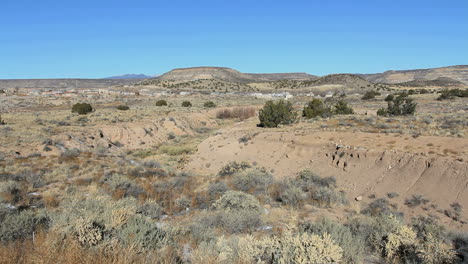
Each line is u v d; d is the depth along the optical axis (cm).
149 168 2327
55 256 582
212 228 1067
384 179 1766
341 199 1598
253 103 8344
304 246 706
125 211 885
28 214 886
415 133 2305
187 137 4450
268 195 1627
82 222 738
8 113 5581
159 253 704
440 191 1494
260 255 718
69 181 1717
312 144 2492
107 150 3203
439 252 828
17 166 1986
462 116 3478
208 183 1848
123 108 6494
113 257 603
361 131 2638
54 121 4209
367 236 958
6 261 569
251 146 2872
